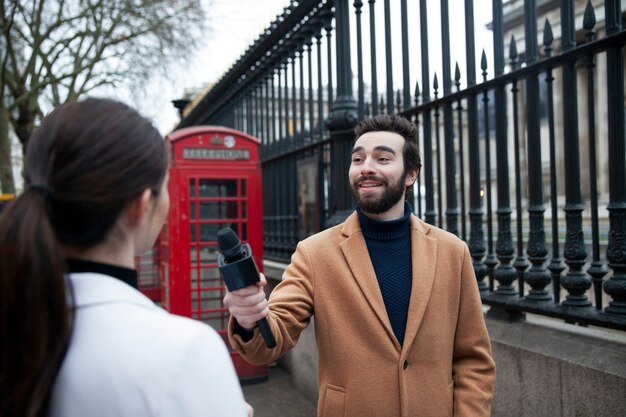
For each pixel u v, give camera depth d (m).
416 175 1.96
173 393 0.79
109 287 0.88
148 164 0.92
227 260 1.33
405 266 1.82
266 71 6.43
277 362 5.36
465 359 1.85
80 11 10.64
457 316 1.84
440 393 1.71
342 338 1.71
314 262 1.81
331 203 4.76
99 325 0.83
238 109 7.61
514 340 2.60
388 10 3.82
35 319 0.77
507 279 2.96
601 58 10.19
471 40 3.17
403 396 1.64
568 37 2.59
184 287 4.74
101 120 0.89
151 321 0.85
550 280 2.79
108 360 0.79
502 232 3.01
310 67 5.22
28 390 0.76
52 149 0.86
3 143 10.76
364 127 1.93
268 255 6.34
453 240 1.90
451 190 3.30
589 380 2.14
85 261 0.89
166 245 5.16
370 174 1.82
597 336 2.56
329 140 4.72
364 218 1.86
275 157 5.99
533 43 2.77
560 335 2.61
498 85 2.98
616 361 2.17
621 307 2.36
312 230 5.11
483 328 1.84
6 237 0.79
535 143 2.78
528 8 2.80
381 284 1.79
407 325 1.71
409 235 1.88
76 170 0.84
